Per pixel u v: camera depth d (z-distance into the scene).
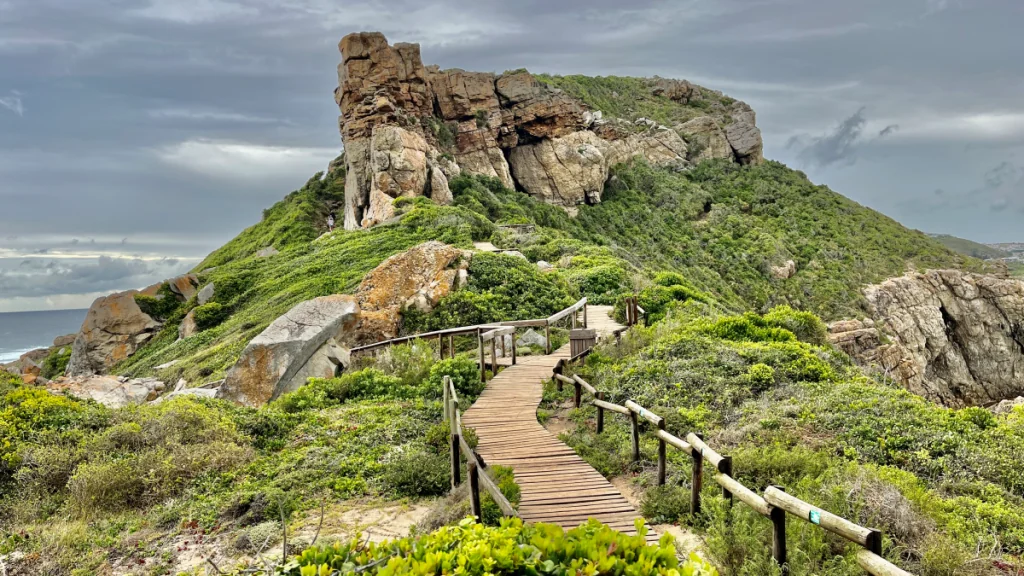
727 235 58.94
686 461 8.89
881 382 14.08
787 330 16.58
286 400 13.55
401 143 49.16
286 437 11.46
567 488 8.05
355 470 9.61
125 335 37.03
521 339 20.42
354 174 52.31
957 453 8.84
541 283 25.22
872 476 7.30
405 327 21.58
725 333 16.14
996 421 10.48
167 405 11.87
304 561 4.10
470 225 40.97
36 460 9.59
